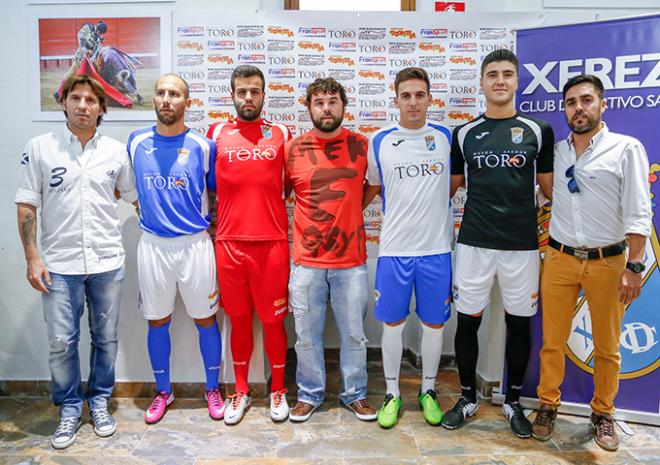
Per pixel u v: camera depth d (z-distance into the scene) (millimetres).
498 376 2463
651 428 2168
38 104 2416
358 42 2512
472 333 2184
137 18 2422
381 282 2168
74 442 2072
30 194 2016
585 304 2240
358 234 2162
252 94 2100
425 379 2271
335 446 2014
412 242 2111
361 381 2266
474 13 2516
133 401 2439
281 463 1895
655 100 2076
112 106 2443
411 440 2059
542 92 2232
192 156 2137
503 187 2029
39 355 2504
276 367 2260
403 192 2098
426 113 2318
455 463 1895
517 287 2074
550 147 2062
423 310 2182
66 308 2088
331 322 2887
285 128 2240
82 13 2408
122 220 2416
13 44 2400
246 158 2115
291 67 2504
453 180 2227
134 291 2441
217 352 2322
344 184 2109
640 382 2197
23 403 2443
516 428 2098
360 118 2555
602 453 1972
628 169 1847
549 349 2084
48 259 2072
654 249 2141
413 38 2521
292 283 2189
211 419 2262
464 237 2129
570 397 2291
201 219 2199
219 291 2293
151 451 1996
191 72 2467
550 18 2549
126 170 2182
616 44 2107
